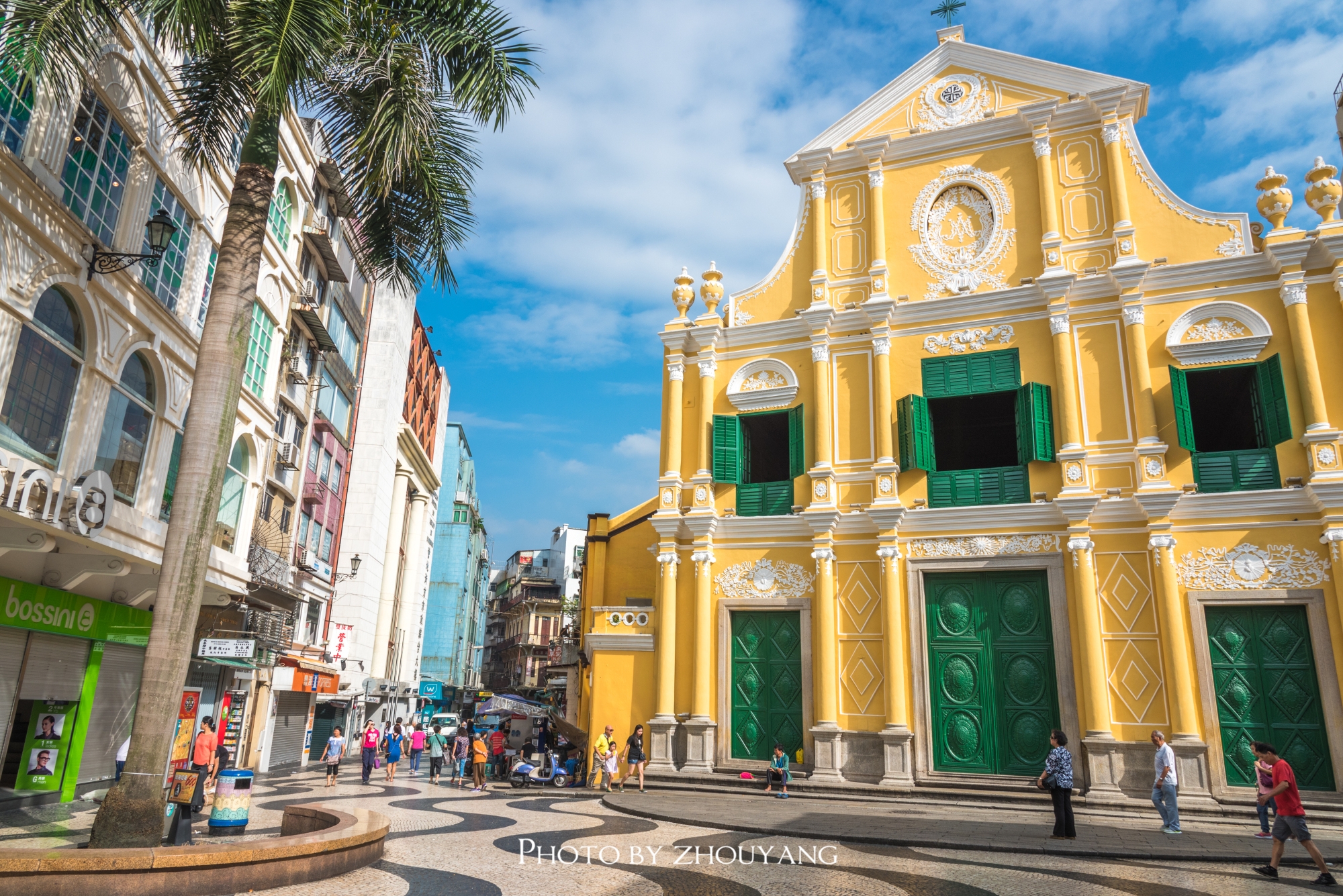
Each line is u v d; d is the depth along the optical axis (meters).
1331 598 16.17
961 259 20.97
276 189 20.66
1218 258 18.48
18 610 12.83
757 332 22.34
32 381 11.71
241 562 18.59
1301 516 16.70
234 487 19.25
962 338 20.39
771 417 22.39
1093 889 8.94
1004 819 14.93
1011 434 25.61
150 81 14.13
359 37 11.55
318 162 25.83
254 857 8.05
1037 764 17.67
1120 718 17.00
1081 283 19.28
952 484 19.67
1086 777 16.88
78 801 14.63
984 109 21.58
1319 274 17.59
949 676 18.81
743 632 20.84
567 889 8.61
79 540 12.28
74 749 14.64
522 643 87.44
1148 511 17.50
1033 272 20.19
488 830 12.85
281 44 9.77
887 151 22.22
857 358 21.17
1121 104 20.03
